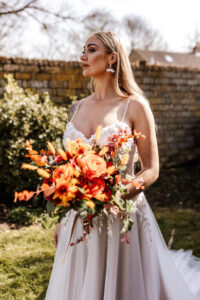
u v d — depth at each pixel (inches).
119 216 74.0
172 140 323.3
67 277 81.0
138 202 79.1
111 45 77.2
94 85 92.0
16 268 129.7
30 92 232.7
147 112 76.0
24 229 171.6
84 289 75.5
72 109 88.0
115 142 66.6
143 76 301.1
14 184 199.2
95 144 68.2
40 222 180.7
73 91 270.5
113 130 73.9
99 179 61.9
